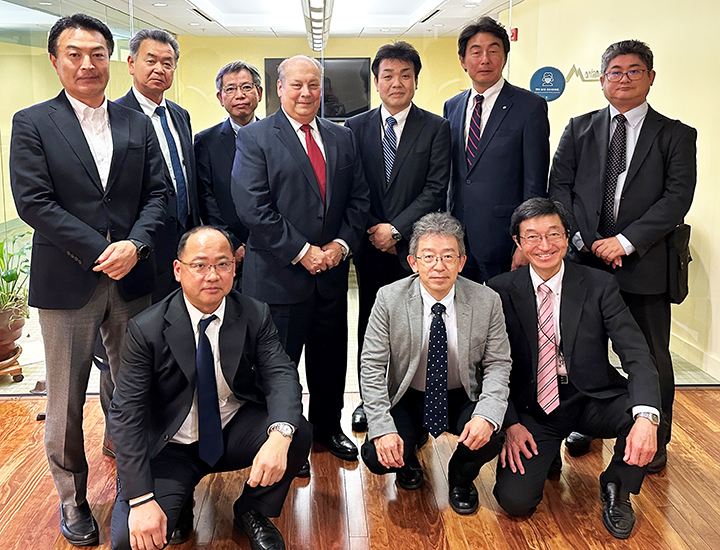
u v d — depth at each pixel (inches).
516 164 118.3
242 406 93.4
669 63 142.9
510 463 97.3
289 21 139.5
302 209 105.5
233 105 132.9
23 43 146.8
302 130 107.9
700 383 146.6
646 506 100.7
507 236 119.5
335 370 115.7
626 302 114.6
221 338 87.7
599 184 113.0
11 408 137.1
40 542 92.7
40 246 90.2
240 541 92.6
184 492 84.7
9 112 149.8
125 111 95.9
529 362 102.2
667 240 112.3
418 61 116.6
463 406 100.7
